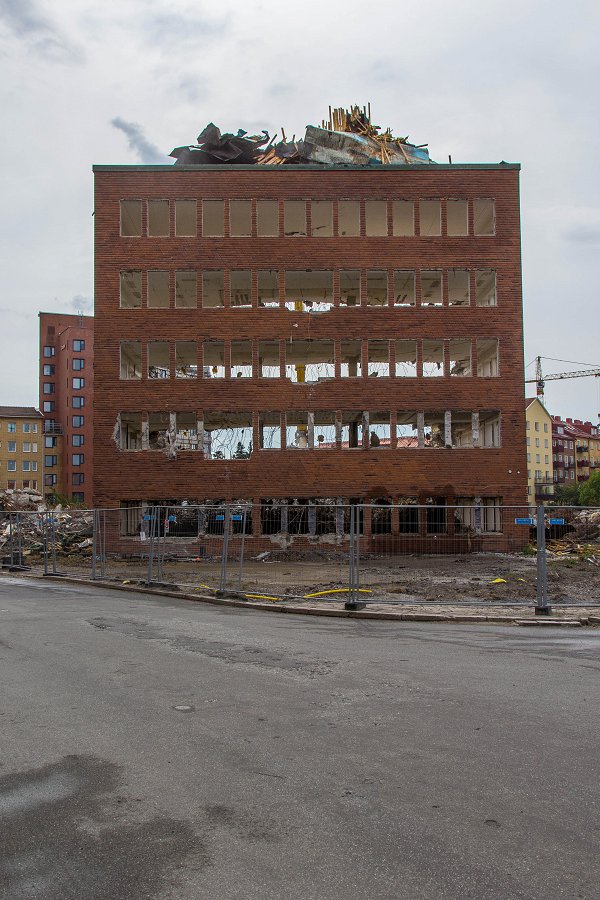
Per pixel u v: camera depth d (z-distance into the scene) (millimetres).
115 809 4102
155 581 17781
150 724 5730
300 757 4934
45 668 7934
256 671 7727
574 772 4633
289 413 35188
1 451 92000
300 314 34812
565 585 17156
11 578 21953
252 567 20250
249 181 35281
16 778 4594
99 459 34219
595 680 7340
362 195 35219
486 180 35219
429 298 39719
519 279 34906
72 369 92875
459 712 6055
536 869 3379
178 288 37719
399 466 34219
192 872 3381
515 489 34094
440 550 18172
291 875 3340
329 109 39938
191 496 34156
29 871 3406
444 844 3633
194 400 34469
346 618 12867
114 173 35156
